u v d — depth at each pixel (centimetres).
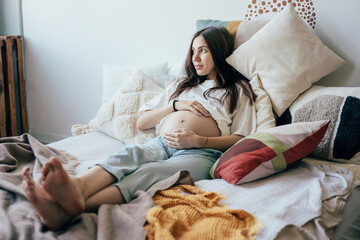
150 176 125
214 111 164
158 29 238
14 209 106
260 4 194
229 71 179
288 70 167
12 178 124
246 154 128
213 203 108
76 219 98
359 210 115
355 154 144
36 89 300
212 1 215
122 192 114
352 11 176
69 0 265
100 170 116
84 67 274
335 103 151
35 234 94
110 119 195
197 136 153
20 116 295
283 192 119
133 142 185
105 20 256
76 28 269
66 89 287
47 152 147
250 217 100
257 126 163
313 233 100
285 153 130
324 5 182
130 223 95
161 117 174
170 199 112
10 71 269
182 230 97
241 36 183
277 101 168
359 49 178
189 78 185
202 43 173
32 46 291
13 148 142
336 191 121
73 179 105
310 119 157
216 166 136
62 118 296
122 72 216
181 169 137
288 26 168
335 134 147
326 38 185
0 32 299
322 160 153
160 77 208
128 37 250
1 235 92
